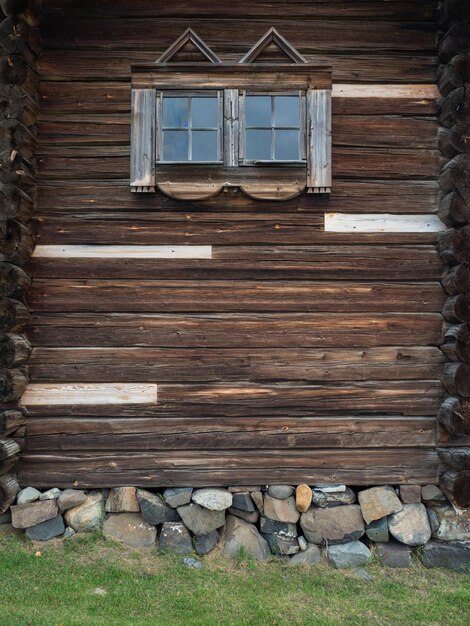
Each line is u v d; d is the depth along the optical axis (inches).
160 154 196.9
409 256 200.2
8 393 185.8
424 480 197.6
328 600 170.1
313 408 198.2
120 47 201.5
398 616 163.2
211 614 160.1
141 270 198.1
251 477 196.5
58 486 196.5
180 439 196.7
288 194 196.9
